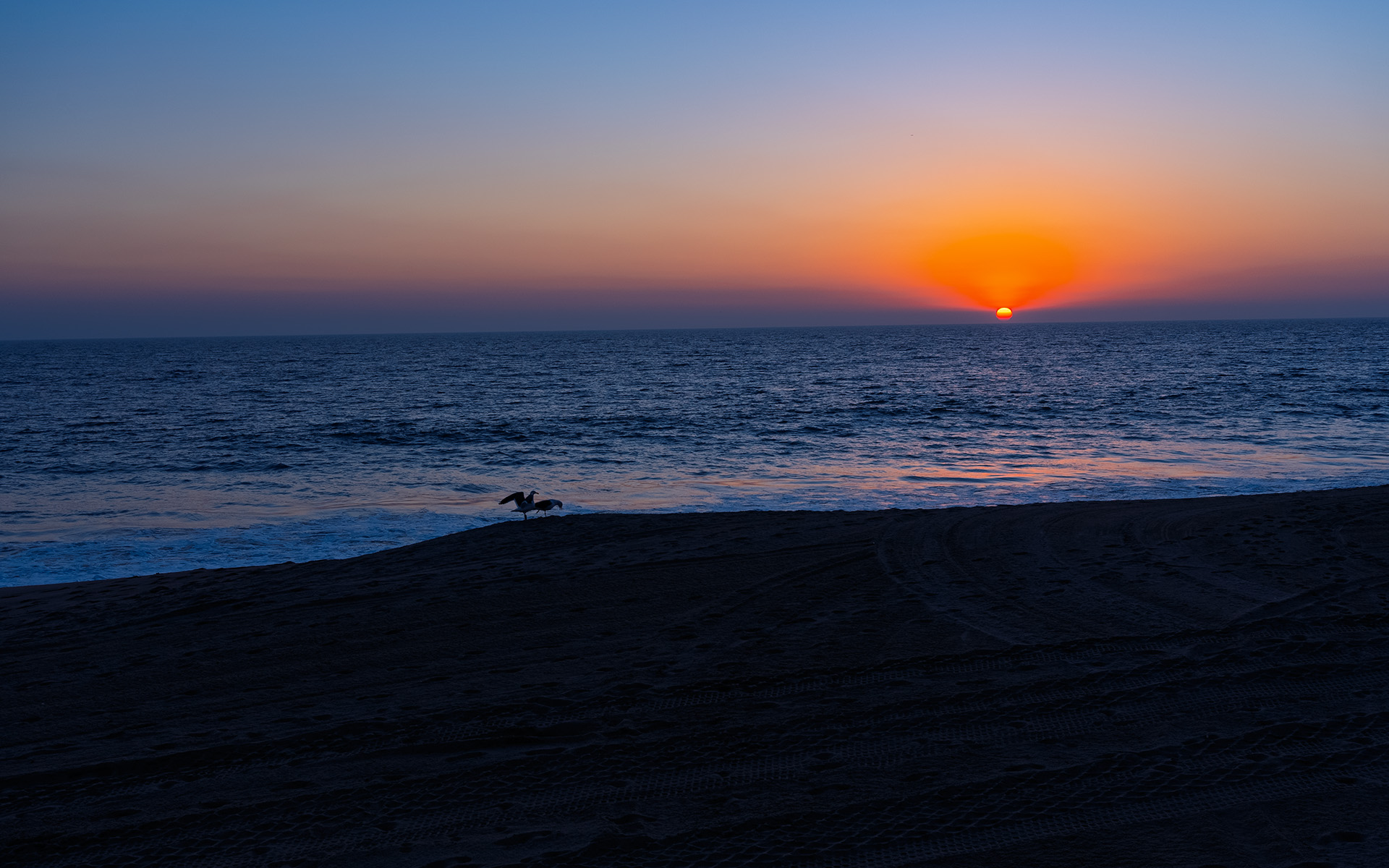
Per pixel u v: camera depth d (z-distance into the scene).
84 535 15.71
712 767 4.88
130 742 5.60
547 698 6.10
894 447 27.39
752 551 10.96
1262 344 117.81
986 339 192.38
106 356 146.62
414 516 17.20
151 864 4.00
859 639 7.41
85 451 29.08
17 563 13.63
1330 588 8.52
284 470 24.34
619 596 9.09
